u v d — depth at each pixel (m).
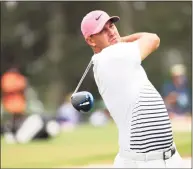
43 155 32.47
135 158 12.98
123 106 12.98
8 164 29.30
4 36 106.25
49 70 103.94
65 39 104.56
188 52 106.00
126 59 12.81
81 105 13.71
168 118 13.12
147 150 12.89
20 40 107.81
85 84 103.19
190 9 103.12
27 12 105.81
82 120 74.75
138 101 12.87
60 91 102.31
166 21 103.31
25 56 108.62
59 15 104.69
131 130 12.96
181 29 103.88
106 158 29.66
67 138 43.00
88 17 13.29
